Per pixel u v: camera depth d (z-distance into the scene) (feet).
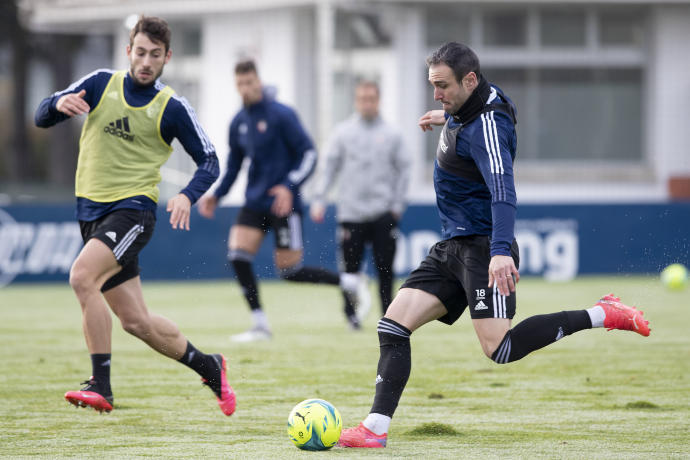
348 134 96.07
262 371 71.77
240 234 91.45
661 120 210.38
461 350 83.76
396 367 46.42
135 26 53.88
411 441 47.29
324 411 44.83
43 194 209.26
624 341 88.94
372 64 199.21
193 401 59.31
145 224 53.57
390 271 95.66
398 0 196.65
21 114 215.31
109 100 53.72
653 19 209.77
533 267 161.07
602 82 211.61
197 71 206.08
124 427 51.21
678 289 146.72
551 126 212.02
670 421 52.70
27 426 51.31
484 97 45.21
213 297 136.98
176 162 189.16
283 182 91.20
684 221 162.30
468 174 45.96
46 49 219.61
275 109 90.27
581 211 161.89
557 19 209.97
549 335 46.32
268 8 197.77
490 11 207.51
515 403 58.59
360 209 95.25
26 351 82.43
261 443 46.83
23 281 152.66
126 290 53.26
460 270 46.39
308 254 152.25
